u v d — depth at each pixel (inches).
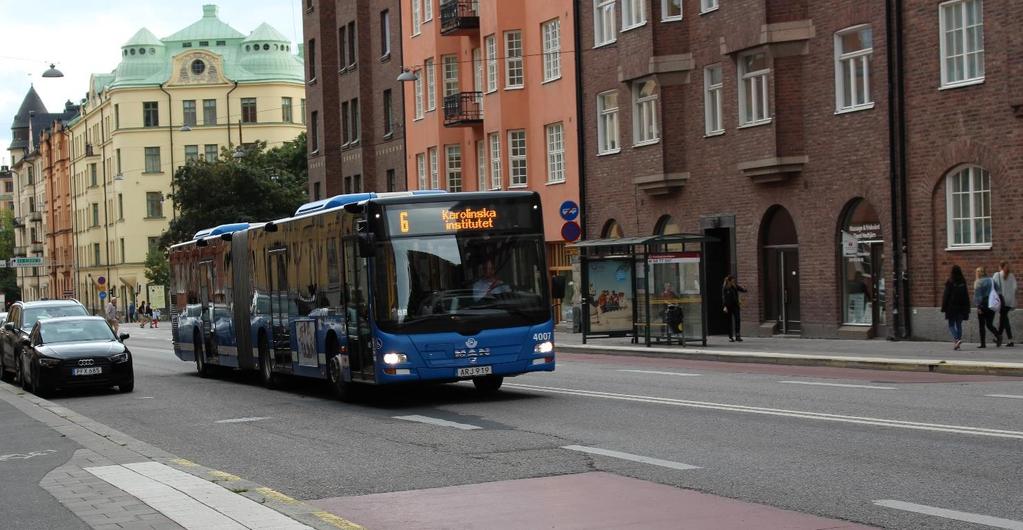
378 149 2490.2
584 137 1728.6
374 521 383.6
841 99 1257.4
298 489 455.2
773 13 1302.9
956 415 582.9
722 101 1432.1
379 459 526.6
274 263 962.1
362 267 763.4
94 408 882.8
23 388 1085.1
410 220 753.6
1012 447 471.8
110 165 4596.5
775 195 1349.7
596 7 1685.5
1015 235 1053.8
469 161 2090.3
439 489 437.4
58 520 394.9
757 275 1384.1
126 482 468.8
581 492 416.2
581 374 966.4
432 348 745.0
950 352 1000.9
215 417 767.1
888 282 1192.8
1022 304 1044.5
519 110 1889.8
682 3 1489.9
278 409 799.7
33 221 6053.2
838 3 1250.0
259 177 3053.6
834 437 518.6
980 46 1090.7
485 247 762.8
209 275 1171.3
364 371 765.3
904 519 348.2
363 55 2539.4
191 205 3051.2
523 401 751.7
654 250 1330.0
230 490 433.7
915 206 1162.0
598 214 1701.5
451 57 2144.4
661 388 798.5
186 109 4446.4
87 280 4940.9
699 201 1481.3
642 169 1555.1
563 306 1831.9
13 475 519.8
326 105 2701.8
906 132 1168.8
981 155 1085.1
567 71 1763.0
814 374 905.5
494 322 756.6
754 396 714.8
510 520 373.7
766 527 345.1
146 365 1467.8
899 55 1169.4
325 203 865.5
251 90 4436.5
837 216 1262.3
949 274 1129.4
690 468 454.9
